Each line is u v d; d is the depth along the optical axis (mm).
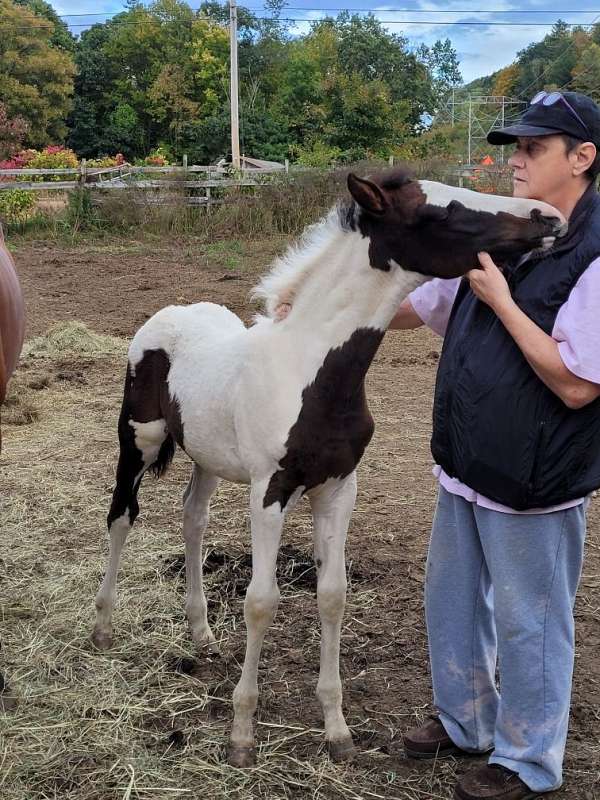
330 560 2711
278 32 44031
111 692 3037
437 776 2658
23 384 6816
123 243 15305
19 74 40312
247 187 16688
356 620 3584
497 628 2484
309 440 2561
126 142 44125
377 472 5258
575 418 2285
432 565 2697
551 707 2451
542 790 2480
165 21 45375
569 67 53938
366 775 2656
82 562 3980
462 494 2543
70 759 2693
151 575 3904
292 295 2643
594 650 3350
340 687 2779
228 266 12969
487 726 2738
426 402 6727
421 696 3076
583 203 2344
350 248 2541
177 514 4578
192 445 3016
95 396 6688
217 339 3059
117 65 45094
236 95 24641
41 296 10633
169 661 3271
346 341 2545
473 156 33562
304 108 34531
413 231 2418
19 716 2896
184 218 16078
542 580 2426
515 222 2307
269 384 2598
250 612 2629
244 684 2689
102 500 4707
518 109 49094
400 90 42656
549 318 2297
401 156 28453
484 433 2357
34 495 4754
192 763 2674
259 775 2635
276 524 2645
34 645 3311
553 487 2320
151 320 3316
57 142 42656
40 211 16203
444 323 2846
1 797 2518
